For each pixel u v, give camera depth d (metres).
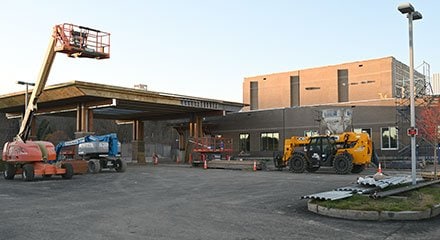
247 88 67.88
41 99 34.31
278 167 32.19
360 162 27.44
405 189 13.82
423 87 38.38
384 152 37.62
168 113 45.97
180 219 10.95
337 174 27.19
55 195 16.48
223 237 8.91
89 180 23.36
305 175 26.28
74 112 41.06
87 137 30.39
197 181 22.23
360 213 10.70
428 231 9.37
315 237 8.86
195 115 45.28
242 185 19.67
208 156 38.97
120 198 15.37
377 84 56.22
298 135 43.47
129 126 80.81
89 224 10.38
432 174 21.52
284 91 64.12
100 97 32.16
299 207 12.67
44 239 8.83
